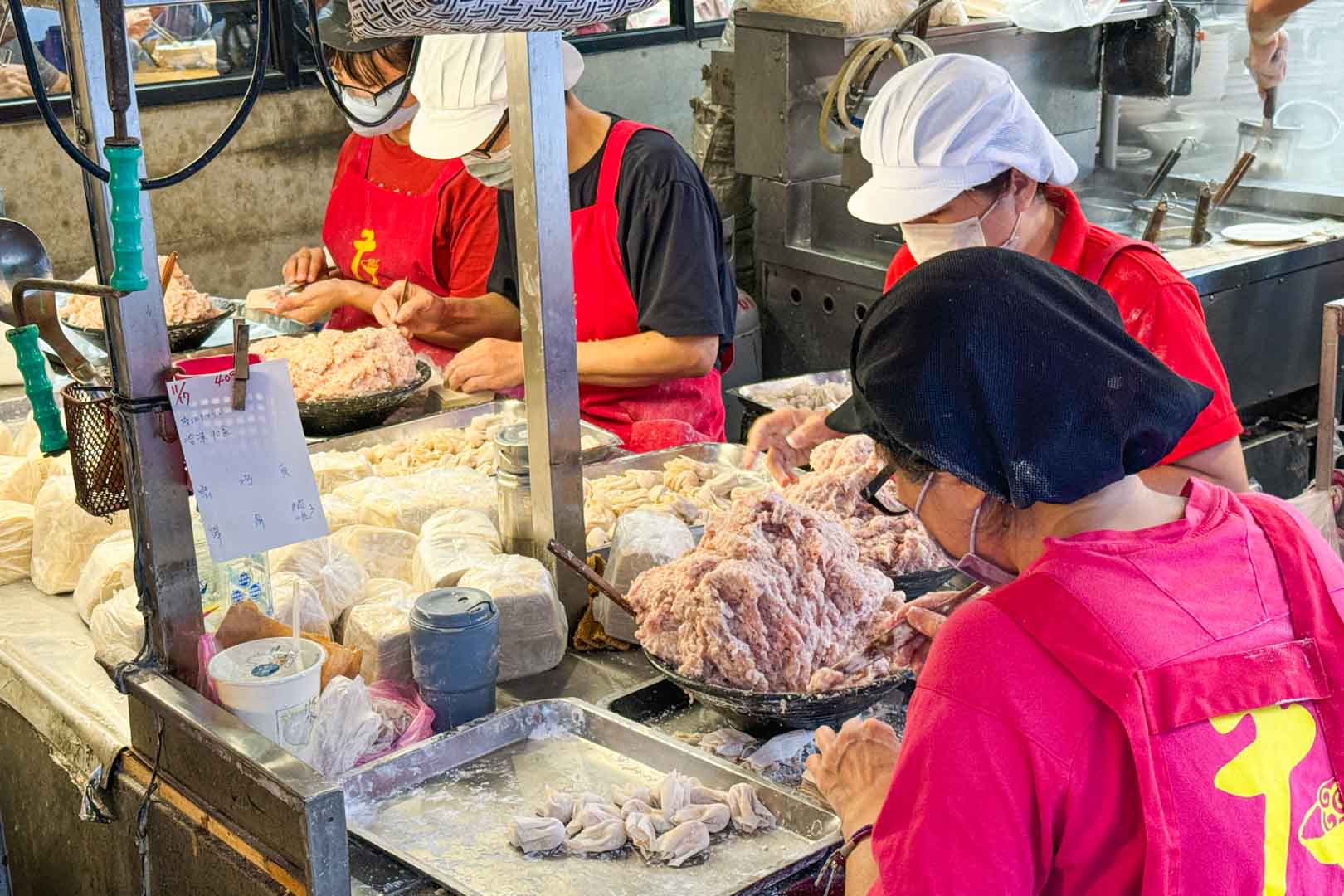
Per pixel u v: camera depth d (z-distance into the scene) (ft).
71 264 16.88
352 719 5.52
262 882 4.78
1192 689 3.35
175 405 4.93
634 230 9.55
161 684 5.30
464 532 7.05
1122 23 14.53
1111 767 3.32
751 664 5.42
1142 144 15.79
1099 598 3.44
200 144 17.49
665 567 5.95
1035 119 6.83
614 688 6.35
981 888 3.27
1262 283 13.16
